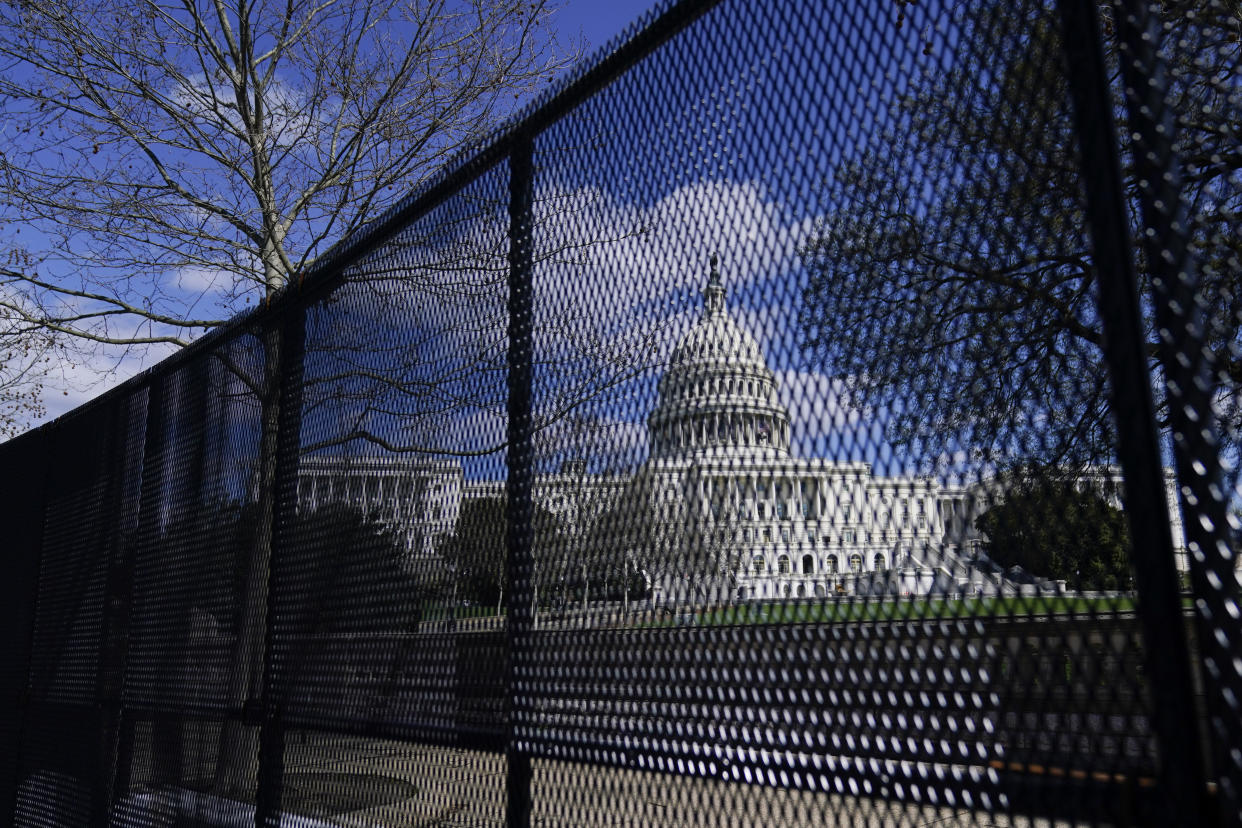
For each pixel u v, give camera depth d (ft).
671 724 6.18
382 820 9.23
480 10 36.35
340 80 36.11
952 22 4.76
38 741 18.90
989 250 4.51
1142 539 3.73
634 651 6.53
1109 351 3.89
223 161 35.60
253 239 37.01
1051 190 4.26
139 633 15.66
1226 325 3.73
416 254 9.98
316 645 10.90
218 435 14.26
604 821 6.64
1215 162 3.85
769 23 5.92
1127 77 3.99
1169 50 3.99
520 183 8.36
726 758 5.71
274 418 12.81
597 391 7.17
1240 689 3.44
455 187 9.37
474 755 8.13
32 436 22.34
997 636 4.29
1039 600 4.15
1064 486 4.11
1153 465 3.71
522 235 8.29
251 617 12.57
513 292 8.30
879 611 4.85
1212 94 3.90
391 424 10.10
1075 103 4.10
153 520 15.90
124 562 16.70
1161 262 3.80
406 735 9.03
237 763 12.28
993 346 4.46
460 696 8.40
